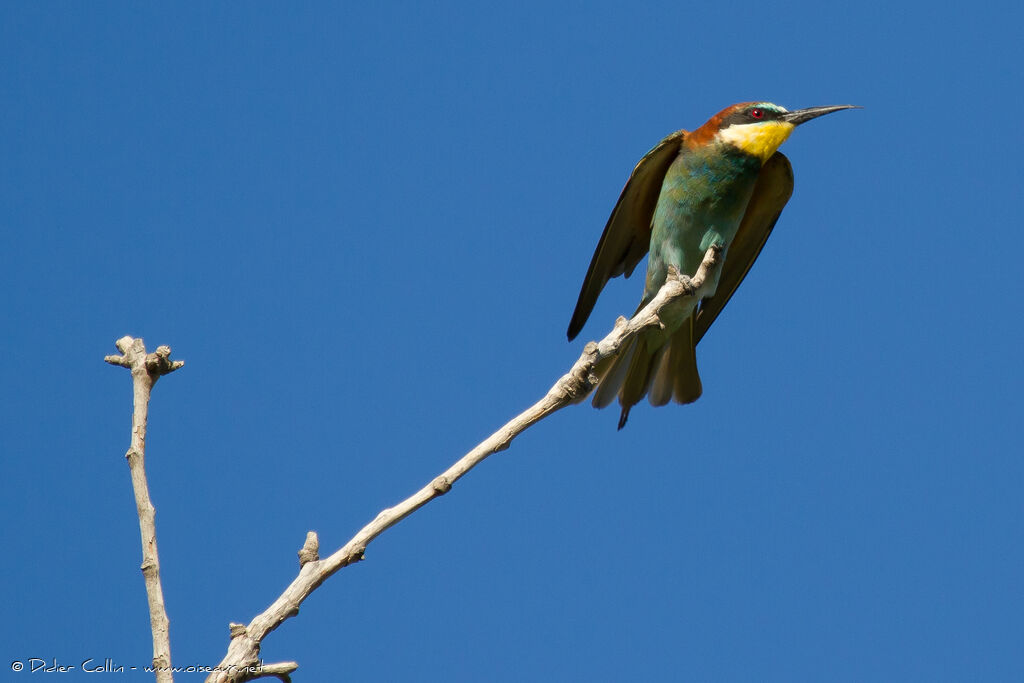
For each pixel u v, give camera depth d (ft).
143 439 18.06
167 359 18.74
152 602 16.87
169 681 16.40
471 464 20.22
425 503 19.31
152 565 17.10
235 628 17.30
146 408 18.34
